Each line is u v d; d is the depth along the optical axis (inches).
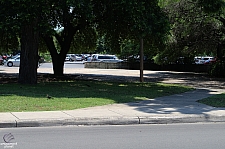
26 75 783.7
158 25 773.3
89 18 745.0
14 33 706.8
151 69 1660.9
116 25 945.5
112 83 887.7
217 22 1167.0
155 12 798.5
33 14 677.3
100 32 1099.3
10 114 429.7
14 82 860.6
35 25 715.4
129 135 355.6
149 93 676.1
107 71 1523.1
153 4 796.0
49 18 752.3
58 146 303.7
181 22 1133.7
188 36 1184.8
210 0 847.7
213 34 1181.7
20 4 669.3
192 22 1128.2
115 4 752.3
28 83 783.1
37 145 306.5
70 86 769.6
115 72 1449.3
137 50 1716.3
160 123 430.9
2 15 677.9
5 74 1233.4
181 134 363.6
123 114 446.9
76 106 499.8
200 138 344.5
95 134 358.6
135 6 727.7
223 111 484.4
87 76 1183.6
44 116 421.7
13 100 530.9
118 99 581.0
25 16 662.5
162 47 969.5
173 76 1245.7
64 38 1075.3
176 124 428.8
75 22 1062.4
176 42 1188.5
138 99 593.0
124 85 834.8
